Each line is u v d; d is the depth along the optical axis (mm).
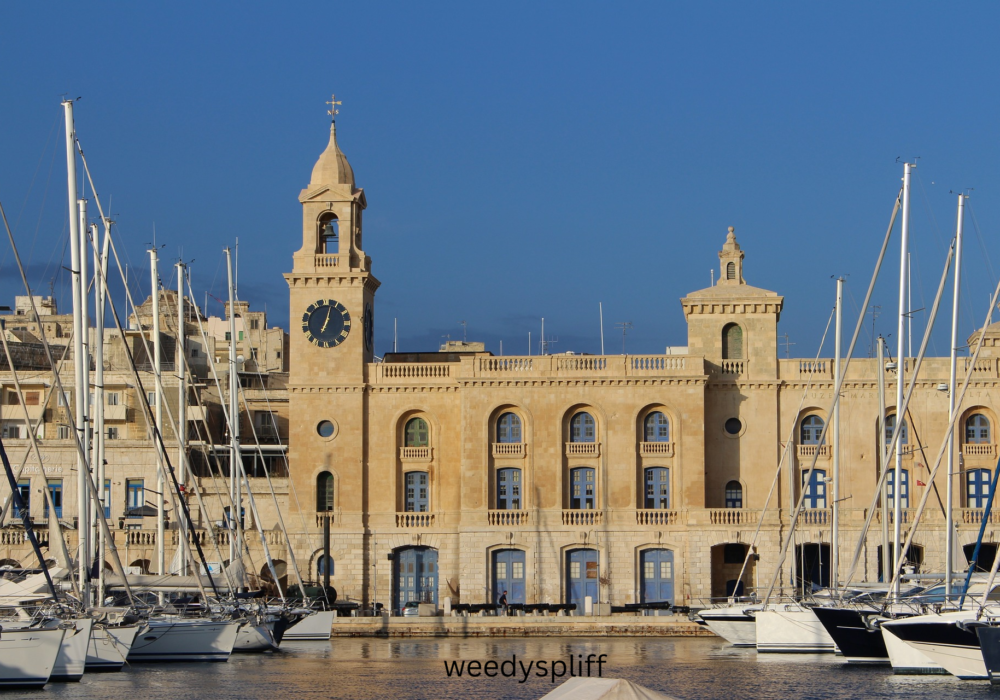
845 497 94250
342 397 106312
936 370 103375
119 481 110875
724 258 106938
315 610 92562
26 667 64688
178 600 87250
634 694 39781
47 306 162750
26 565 104125
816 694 63281
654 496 103625
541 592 102375
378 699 63688
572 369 104188
